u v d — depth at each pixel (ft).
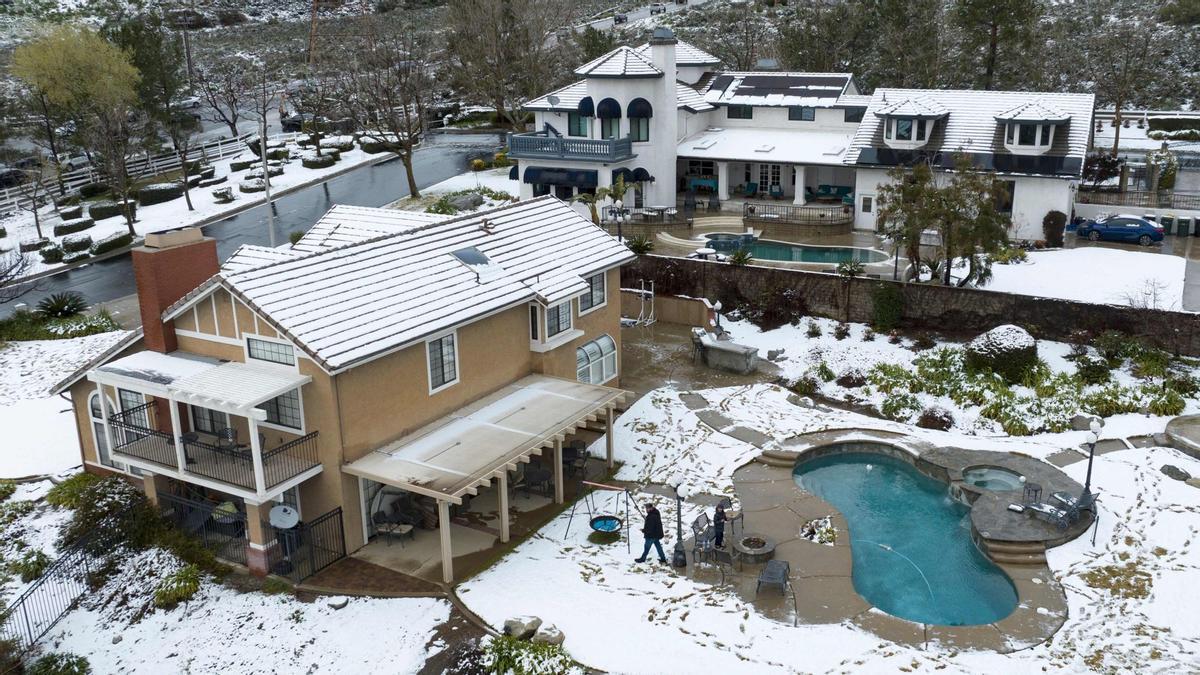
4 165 240.53
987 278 126.62
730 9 348.59
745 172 195.62
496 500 88.99
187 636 73.26
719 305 125.70
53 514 90.02
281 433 80.84
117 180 197.06
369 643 70.13
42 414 112.16
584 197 167.73
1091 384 105.09
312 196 214.69
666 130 184.44
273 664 69.36
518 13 252.21
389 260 89.97
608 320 110.63
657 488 90.74
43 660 72.28
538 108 190.90
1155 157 179.22
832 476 93.86
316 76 324.80
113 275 170.91
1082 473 89.15
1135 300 118.42
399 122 256.32
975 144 163.32
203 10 426.51
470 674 65.92
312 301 80.53
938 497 89.10
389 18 409.28
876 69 239.91
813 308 128.77
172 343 86.17
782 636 67.72
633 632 68.85
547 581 75.72
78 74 220.23
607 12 389.80
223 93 302.66
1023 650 65.41
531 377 98.27
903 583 75.15
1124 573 74.18
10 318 144.05
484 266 95.25
